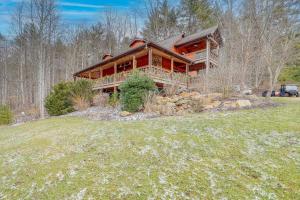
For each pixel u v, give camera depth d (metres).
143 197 3.32
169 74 14.42
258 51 16.53
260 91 20.36
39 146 6.34
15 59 33.47
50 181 4.07
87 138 6.59
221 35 22.67
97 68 19.28
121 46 38.34
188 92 12.18
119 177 4.00
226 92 10.98
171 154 4.86
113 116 10.61
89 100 15.48
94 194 3.50
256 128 6.13
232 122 6.91
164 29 33.31
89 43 38.88
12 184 4.11
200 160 4.48
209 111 9.36
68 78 34.81
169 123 7.45
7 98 33.97
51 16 22.05
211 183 3.59
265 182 3.53
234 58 17.19
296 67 27.42
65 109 15.32
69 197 3.47
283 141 5.11
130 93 10.66
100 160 4.84
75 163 4.79
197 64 20.47
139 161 4.62
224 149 4.91
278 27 14.66
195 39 19.23
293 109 8.56
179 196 3.29
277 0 15.05
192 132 6.20
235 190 3.36
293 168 3.89
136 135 6.32
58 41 30.91
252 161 4.26
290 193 3.21
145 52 14.50
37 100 26.92
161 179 3.82
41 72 21.14
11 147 6.69
